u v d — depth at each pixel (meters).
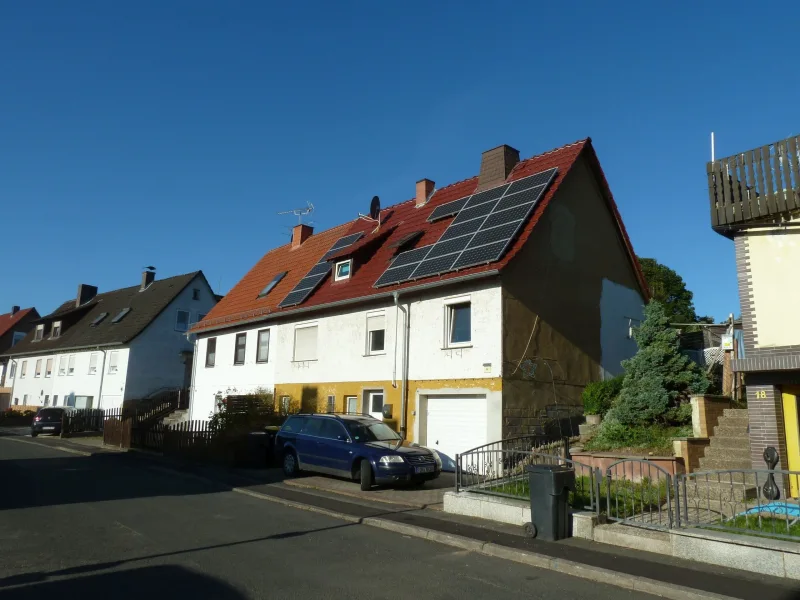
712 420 11.78
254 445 17.30
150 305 38.62
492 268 15.31
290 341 22.52
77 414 32.19
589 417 15.50
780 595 6.05
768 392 9.71
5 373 50.09
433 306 17.08
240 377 25.09
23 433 34.34
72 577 6.51
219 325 26.56
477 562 7.62
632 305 20.22
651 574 6.79
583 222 18.77
